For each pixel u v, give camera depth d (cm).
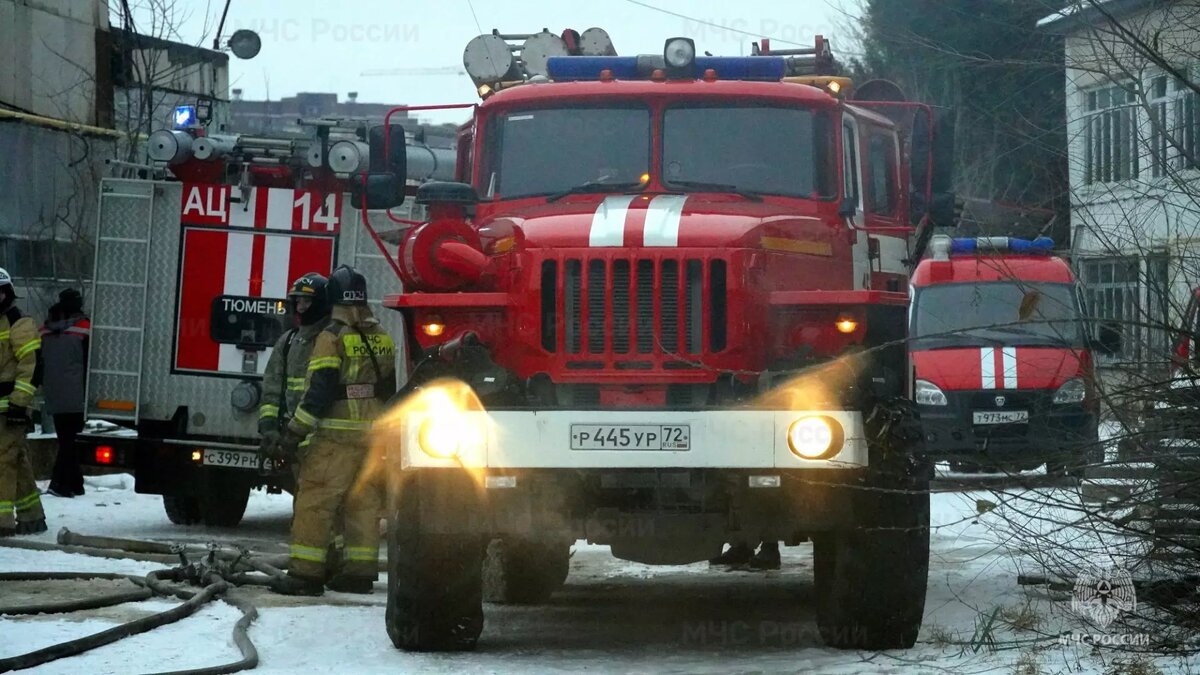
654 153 1253
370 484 1401
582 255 1062
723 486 1020
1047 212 1246
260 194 1903
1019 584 1334
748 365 1056
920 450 1034
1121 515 1001
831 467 1003
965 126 1299
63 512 2058
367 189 1231
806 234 1153
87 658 1034
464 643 1081
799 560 1734
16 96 2991
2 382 1722
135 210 1930
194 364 1919
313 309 1445
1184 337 1011
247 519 2138
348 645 1103
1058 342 1094
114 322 1931
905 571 1034
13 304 1752
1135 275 1112
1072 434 1058
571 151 1266
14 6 2978
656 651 1095
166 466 1886
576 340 1064
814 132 1258
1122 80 1176
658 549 1083
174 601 1295
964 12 1302
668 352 1056
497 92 1304
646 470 1003
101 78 3272
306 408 1335
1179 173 1134
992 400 2234
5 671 984
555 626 1227
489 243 1130
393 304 1079
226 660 1034
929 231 1360
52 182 3047
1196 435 983
